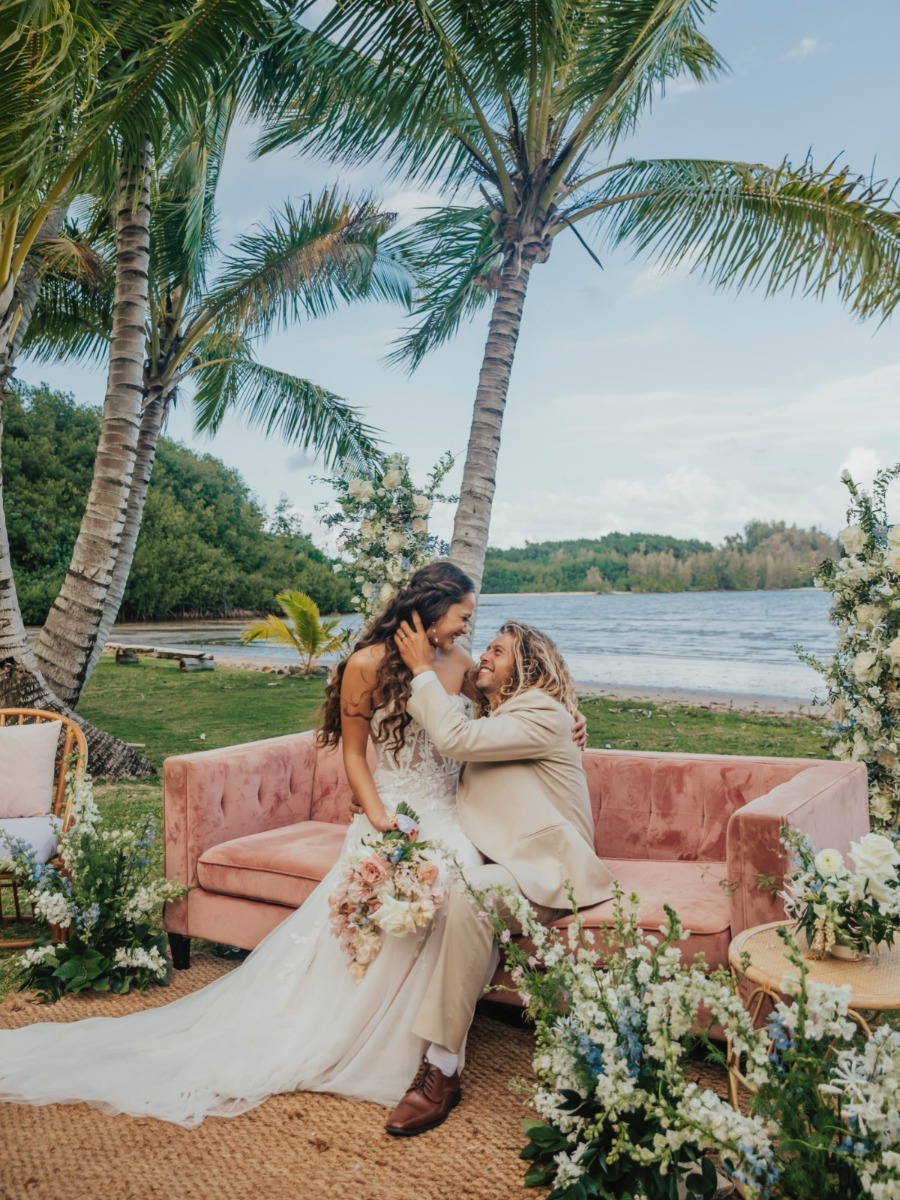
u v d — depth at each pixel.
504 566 75.06
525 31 5.41
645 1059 1.97
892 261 6.06
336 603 51.56
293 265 9.46
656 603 58.53
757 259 6.45
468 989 2.45
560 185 6.43
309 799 3.99
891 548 4.16
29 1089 2.50
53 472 39.03
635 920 2.13
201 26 5.04
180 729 9.59
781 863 2.46
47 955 3.27
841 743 4.40
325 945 2.79
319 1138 2.34
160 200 8.96
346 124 6.37
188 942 3.50
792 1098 1.66
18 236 7.19
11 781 3.86
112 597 8.30
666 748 8.81
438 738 2.76
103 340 10.63
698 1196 1.97
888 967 2.09
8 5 3.67
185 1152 2.28
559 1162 1.99
